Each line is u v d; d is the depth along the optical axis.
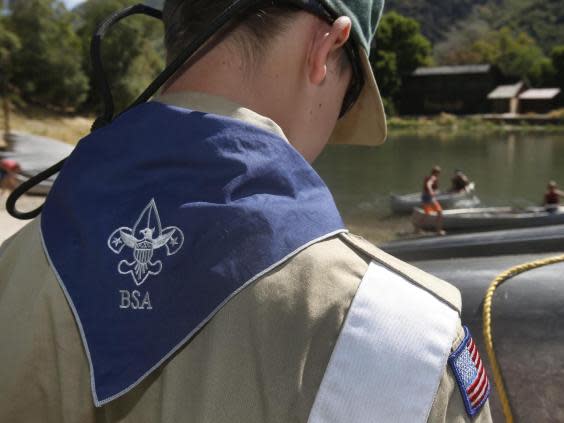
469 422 0.59
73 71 49.94
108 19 0.87
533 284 1.24
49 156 14.12
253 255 0.59
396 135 63.84
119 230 0.63
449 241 1.90
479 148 46.19
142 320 0.60
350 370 0.57
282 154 0.66
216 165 0.63
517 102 88.00
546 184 27.00
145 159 0.66
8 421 0.67
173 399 0.59
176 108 0.69
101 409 0.64
